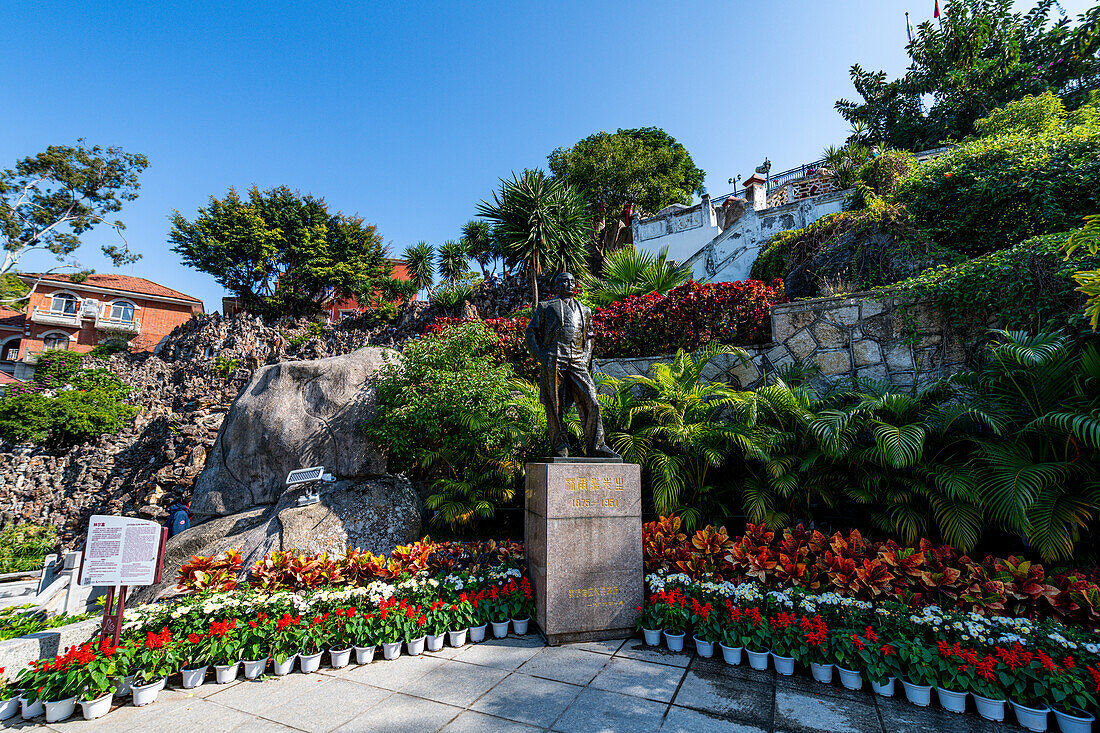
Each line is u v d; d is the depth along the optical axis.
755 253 15.10
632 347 9.47
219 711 3.57
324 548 6.70
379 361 8.98
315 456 8.09
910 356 7.21
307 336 23.42
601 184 27.78
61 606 7.43
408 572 5.60
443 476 8.45
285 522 6.88
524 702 3.60
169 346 22.91
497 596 5.04
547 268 14.05
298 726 3.33
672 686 3.80
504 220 14.53
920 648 3.64
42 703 3.54
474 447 7.77
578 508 4.84
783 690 3.73
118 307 34.28
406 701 3.66
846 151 15.33
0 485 15.41
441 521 7.56
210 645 4.09
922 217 9.89
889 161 12.46
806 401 6.55
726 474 7.20
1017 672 3.34
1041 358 5.00
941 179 9.45
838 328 7.79
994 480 4.98
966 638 3.69
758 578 4.87
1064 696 3.12
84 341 33.28
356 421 8.22
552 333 5.50
